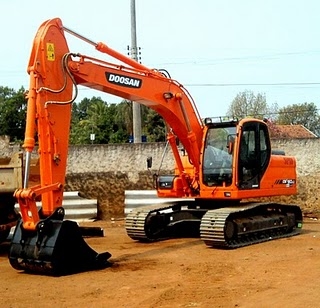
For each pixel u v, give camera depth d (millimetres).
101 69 11602
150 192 20219
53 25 10648
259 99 57688
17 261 10055
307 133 49750
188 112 13969
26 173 9844
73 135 52344
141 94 12641
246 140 14016
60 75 10695
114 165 21078
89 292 8625
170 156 20984
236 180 13625
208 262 10992
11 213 13430
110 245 13820
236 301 7863
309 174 21141
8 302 8172
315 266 10305
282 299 7867
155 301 7965
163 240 14742
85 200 20188
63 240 9875
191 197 14523
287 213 15414
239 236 13203
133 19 25812
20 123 52375
